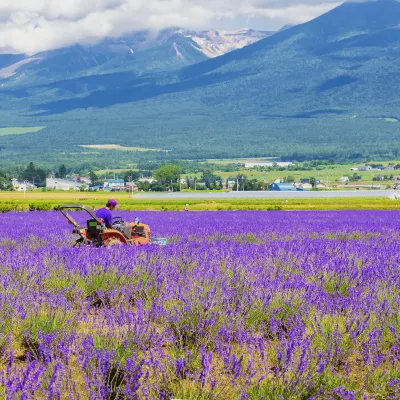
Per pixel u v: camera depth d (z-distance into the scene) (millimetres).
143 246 48625
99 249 45312
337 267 38000
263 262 41281
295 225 105625
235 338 26328
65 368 22297
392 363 23953
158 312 27797
